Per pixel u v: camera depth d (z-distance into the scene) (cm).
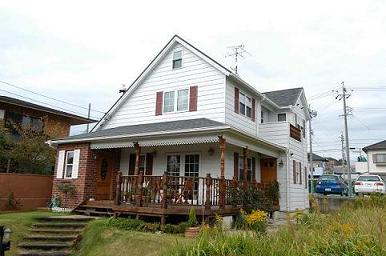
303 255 441
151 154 1645
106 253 894
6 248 737
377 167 4578
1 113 2209
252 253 462
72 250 1013
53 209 1515
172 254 517
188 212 1102
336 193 2580
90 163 1565
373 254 416
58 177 1636
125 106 1892
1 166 1898
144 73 1820
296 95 2272
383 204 1202
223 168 1223
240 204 1306
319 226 650
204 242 507
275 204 1733
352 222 632
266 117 2134
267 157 1911
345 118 3262
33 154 1984
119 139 1457
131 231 1010
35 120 2422
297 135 2111
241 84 1686
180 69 1733
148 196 1186
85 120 2748
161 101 1756
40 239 1054
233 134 1288
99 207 1387
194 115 1628
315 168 4912
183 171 1534
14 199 1562
